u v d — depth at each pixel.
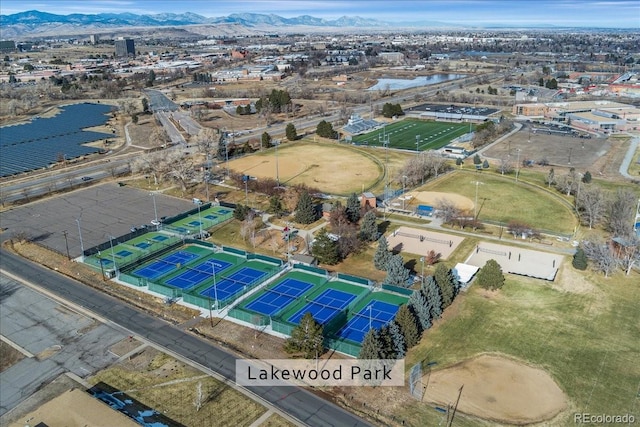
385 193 141.12
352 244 104.81
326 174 160.00
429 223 120.56
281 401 63.34
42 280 95.94
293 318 82.19
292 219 124.44
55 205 137.12
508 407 61.69
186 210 132.12
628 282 90.81
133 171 157.38
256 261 103.56
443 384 65.81
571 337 74.88
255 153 186.25
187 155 177.25
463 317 80.56
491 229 116.38
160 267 101.44
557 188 140.75
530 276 93.62
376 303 86.56
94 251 106.88
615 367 68.12
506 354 71.38
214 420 60.09
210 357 72.25
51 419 56.69
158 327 80.00
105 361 71.69
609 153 179.00
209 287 93.31
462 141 198.12
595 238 105.25
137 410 61.66
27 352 74.06
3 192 148.12
